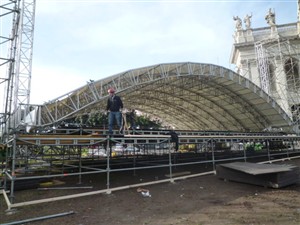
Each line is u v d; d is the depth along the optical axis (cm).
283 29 3847
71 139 954
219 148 3066
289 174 1089
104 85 1959
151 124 5325
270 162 2023
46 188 1116
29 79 2486
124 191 1033
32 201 855
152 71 2142
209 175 1429
